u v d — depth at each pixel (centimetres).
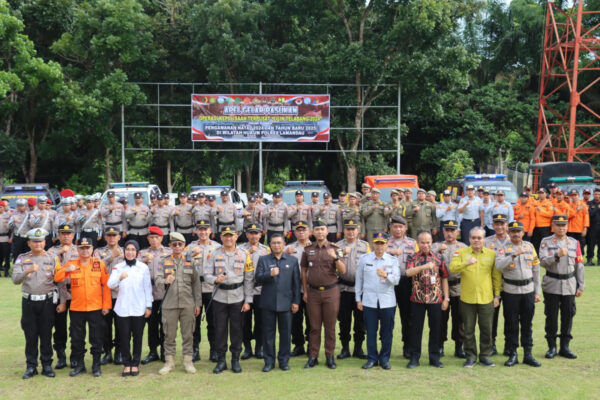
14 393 630
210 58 2531
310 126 2412
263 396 608
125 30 2403
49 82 2258
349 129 2534
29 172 2705
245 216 1442
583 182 1909
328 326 709
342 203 1382
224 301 705
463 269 712
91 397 615
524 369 691
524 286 708
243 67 2638
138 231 1382
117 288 690
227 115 2402
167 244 1400
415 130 3338
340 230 1371
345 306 764
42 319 689
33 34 2562
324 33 2688
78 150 2930
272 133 2411
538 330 882
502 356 754
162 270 729
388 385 638
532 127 3378
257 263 743
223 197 1426
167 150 2645
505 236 732
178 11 2823
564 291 730
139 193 1397
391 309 702
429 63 2362
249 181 2847
